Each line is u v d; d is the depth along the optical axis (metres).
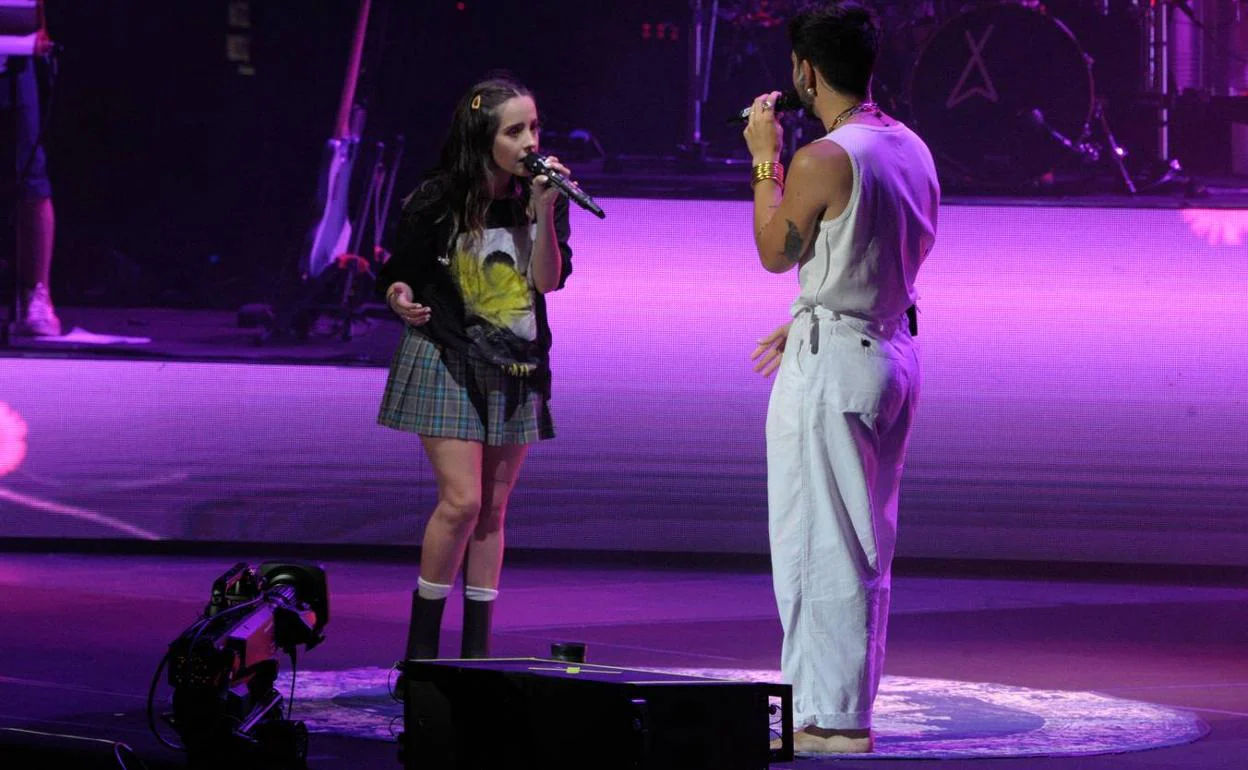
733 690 10.45
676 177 31.81
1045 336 27.78
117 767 13.80
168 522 28.73
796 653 15.23
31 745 14.39
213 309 44.34
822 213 15.00
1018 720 16.55
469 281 16.72
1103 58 34.84
